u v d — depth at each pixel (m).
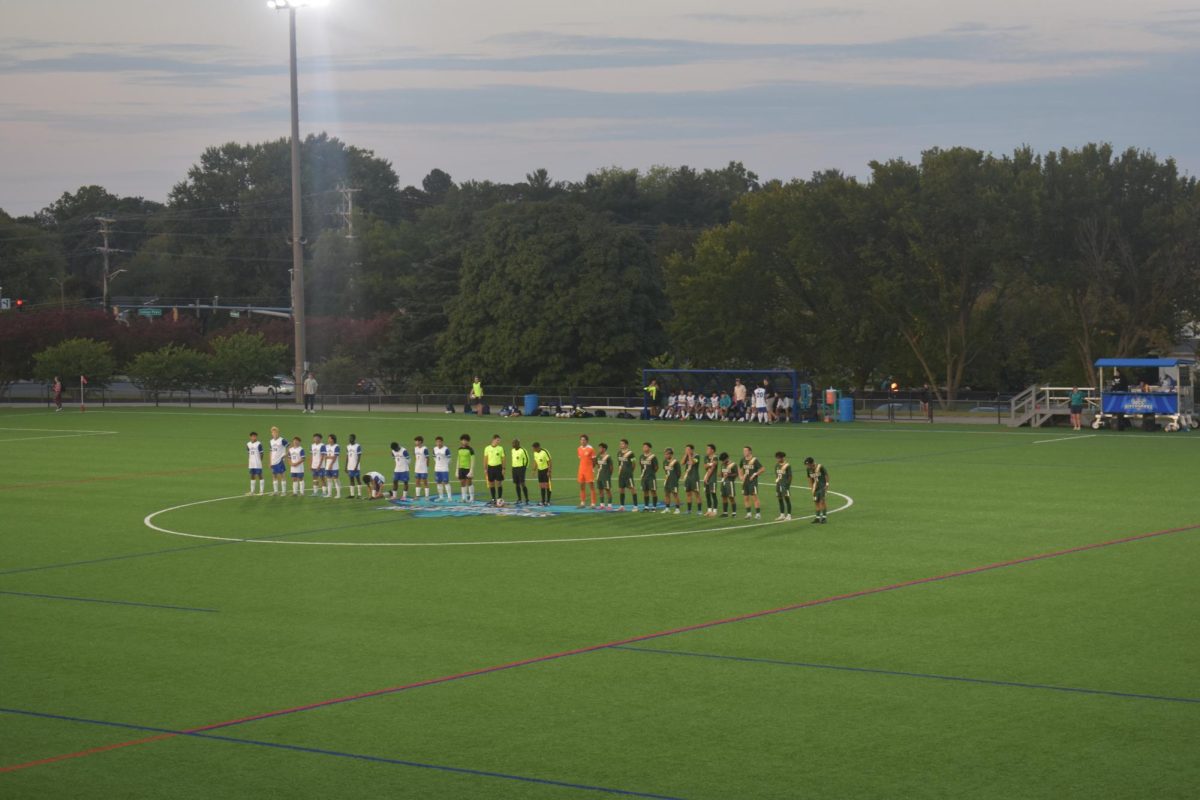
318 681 18.95
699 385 84.56
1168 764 14.71
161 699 18.09
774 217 92.81
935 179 84.50
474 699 17.83
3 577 28.30
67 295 177.25
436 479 41.97
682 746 15.62
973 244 85.62
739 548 30.91
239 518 37.78
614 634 21.73
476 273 99.56
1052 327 87.19
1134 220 82.00
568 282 95.75
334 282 150.00
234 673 19.50
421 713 17.19
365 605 24.61
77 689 18.70
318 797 14.10
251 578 27.81
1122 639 20.78
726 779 14.45
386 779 14.63
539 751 15.52
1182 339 87.12
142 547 32.47
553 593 25.53
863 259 88.94
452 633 22.03
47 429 77.31
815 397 79.88
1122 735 15.77
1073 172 81.00
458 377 101.00
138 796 14.20
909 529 33.47
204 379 104.69
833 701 17.44
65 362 105.62
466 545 32.06
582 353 94.88
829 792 14.01
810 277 92.12
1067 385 87.38
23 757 15.59
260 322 154.88
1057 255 83.19
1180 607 23.28
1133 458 51.81
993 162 85.38
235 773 14.91
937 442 61.19
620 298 94.19
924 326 89.75
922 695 17.66
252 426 78.38
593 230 96.12
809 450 57.31
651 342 96.75
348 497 42.72
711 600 24.55
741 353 93.44
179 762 15.33
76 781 14.71
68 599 25.66
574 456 56.19
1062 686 18.02
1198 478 44.22
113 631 22.58
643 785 14.30
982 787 14.08
